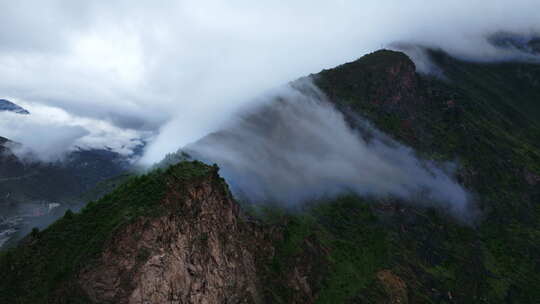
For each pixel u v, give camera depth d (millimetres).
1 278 60531
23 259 62531
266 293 78250
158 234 63594
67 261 60750
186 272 64562
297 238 95875
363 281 96812
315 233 101438
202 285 65938
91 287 57938
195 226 69812
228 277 71688
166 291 60844
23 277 60312
